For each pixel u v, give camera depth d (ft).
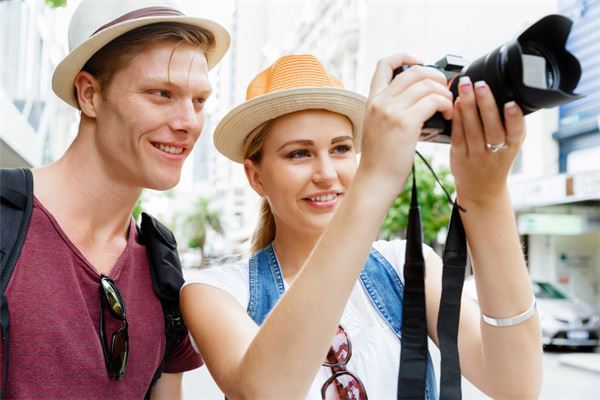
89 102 4.03
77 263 3.88
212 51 4.58
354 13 73.05
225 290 4.14
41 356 3.57
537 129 40.78
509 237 3.23
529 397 3.49
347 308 4.24
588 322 25.84
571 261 43.42
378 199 2.75
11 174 3.78
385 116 2.72
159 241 4.59
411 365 3.02
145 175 3.99
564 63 2.76
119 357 3.89
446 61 3.11
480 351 3.76
